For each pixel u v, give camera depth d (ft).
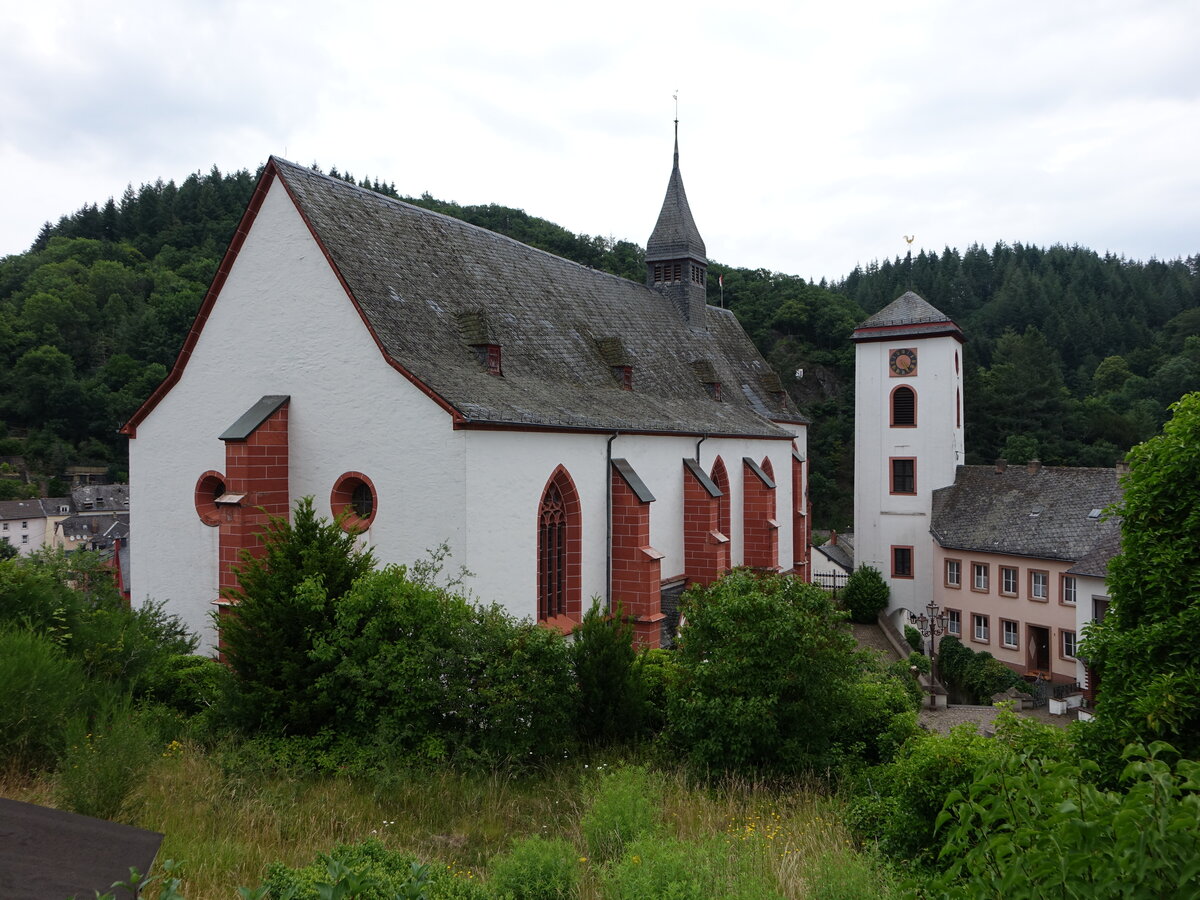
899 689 59.98
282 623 44.57
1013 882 14.96
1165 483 32.58
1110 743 32.04
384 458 63.31
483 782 43.47
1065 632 123.54
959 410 152.25
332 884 17.74
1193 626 30.32
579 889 28.78
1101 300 385.70
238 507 62.28
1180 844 13.16
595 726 51.96
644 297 124.36
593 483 76.84
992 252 510.58
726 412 115.24
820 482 260.62
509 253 95.66
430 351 68.90
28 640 38.99
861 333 150.82
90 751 33.30
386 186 474.49
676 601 88.99
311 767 42.27
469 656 45.68
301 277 66.44
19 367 307.17
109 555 69.87
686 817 40.47
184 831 31.81
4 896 14.88
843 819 41.19
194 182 445.78
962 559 139.54
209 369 70.44
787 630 47.16
